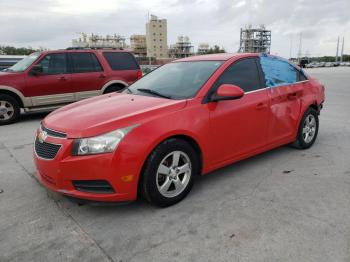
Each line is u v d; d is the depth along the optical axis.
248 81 4.38
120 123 3.21
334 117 8.49
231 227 3.11
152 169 3.30
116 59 9.63
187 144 3.59
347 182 4.11
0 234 3.09
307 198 3.68
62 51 8.79
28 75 8.34
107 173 3.12
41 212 3.50
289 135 5.04
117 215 3.39
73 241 2.96
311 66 80.06
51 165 3.24
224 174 4.42
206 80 3.98
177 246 2.85
